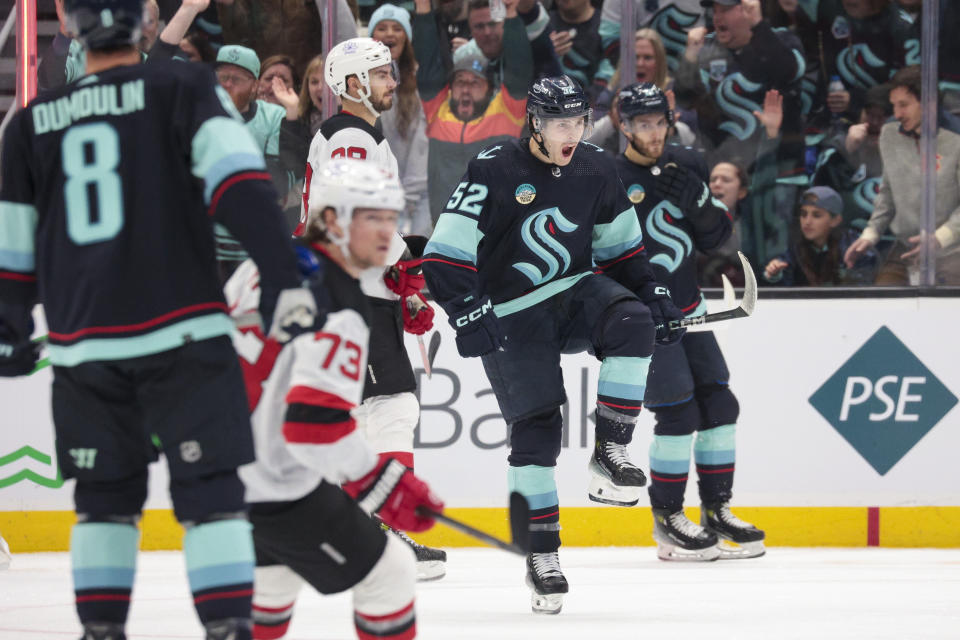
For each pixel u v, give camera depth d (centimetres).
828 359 2000
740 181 2133
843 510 1992
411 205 2150
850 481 1991
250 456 724
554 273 1320
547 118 1273
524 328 1316
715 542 1805
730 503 1953
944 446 1992
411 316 1561
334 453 731
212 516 721
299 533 746
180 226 734
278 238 713
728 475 1842
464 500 1994
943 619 1247
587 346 1343
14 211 771
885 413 1995
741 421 1994
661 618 1252
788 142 2122
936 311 2000
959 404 1992
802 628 1186
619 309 1294
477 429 1992
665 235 1781
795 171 2122
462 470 1992
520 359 1310
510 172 1308
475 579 1612
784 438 1994
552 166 1319
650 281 1402
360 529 757
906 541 1992
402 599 773
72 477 755
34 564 1808
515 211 1313
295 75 2111
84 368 730
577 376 1991
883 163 2091
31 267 781
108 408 742
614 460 1295
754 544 1842
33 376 1977
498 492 1989
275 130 2111
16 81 2081
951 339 1998
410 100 2130
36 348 804
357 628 790
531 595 1385
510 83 2123
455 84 2123
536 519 1302
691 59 2128
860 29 2080
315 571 760
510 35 2114
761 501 1989
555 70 2127
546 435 1316
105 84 750
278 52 2105
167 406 724
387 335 1534
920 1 2070
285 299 707
